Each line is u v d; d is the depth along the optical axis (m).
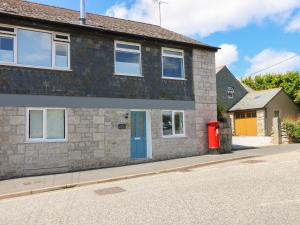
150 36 15.89
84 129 13.92
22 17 12.70
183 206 7.07
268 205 6.84
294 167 11.69
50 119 13.33
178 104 16.75
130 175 11.76
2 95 12.30
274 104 33.03
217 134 17.23
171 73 16.84
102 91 14.50
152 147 15.76
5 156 12.20
